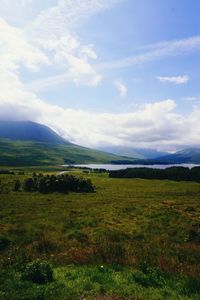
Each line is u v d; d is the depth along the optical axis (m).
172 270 15.17
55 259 18.14
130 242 26.56
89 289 12.30
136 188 122.00
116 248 19.50
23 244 24.05
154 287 12.86
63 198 82.81
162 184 143.88
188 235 30.39
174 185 138.88
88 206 63.19
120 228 37.25
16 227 35.19
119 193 100.75
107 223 41.06
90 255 17.97
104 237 28.44
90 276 13.80
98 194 96.62
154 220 42.75
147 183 150.25
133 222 41.97
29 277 13.26
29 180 106.06
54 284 12.70
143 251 19.95
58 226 37.06
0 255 19.14
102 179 176.38
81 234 29.94
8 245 23.17
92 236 29.91
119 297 11.67
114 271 14.62
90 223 39.94
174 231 33.41
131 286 12.64
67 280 13.38
